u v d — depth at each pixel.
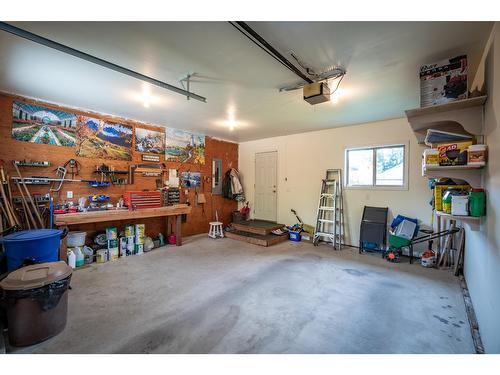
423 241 4.15
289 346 1.92
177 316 2.36
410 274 3.52
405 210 4.57
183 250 4.76
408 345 1.94
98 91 3.34
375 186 4.93
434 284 3.16
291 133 6.09
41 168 3.74
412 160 4.49
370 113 4.25
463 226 3.44
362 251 4.75
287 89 3.13
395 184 4.76
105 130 4.45
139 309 2.49
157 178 5.27
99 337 2.03
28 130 3.62
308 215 5.91
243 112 4.23
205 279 3.30
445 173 2.38
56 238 2.99
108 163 4.49
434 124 2.58
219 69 2.62
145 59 2.43
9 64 2.58
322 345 1.93
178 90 2.92
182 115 4.48
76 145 4.10
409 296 2.81
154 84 2.89
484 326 1.92
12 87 3.24
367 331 2.13
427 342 1.97
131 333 2.08
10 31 1.81
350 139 5.20
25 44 2.19
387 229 4.71
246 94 3.35
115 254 4.16
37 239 2.75
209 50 2.25
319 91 2.86
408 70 2.59
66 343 1.95
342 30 1.93
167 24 1.88
